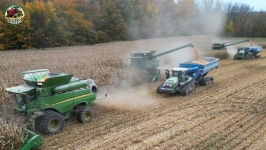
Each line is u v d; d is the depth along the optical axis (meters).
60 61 20.23
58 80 8.14
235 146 7.26
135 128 8.70
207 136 7.92
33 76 8.72
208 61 16.08
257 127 8.61
